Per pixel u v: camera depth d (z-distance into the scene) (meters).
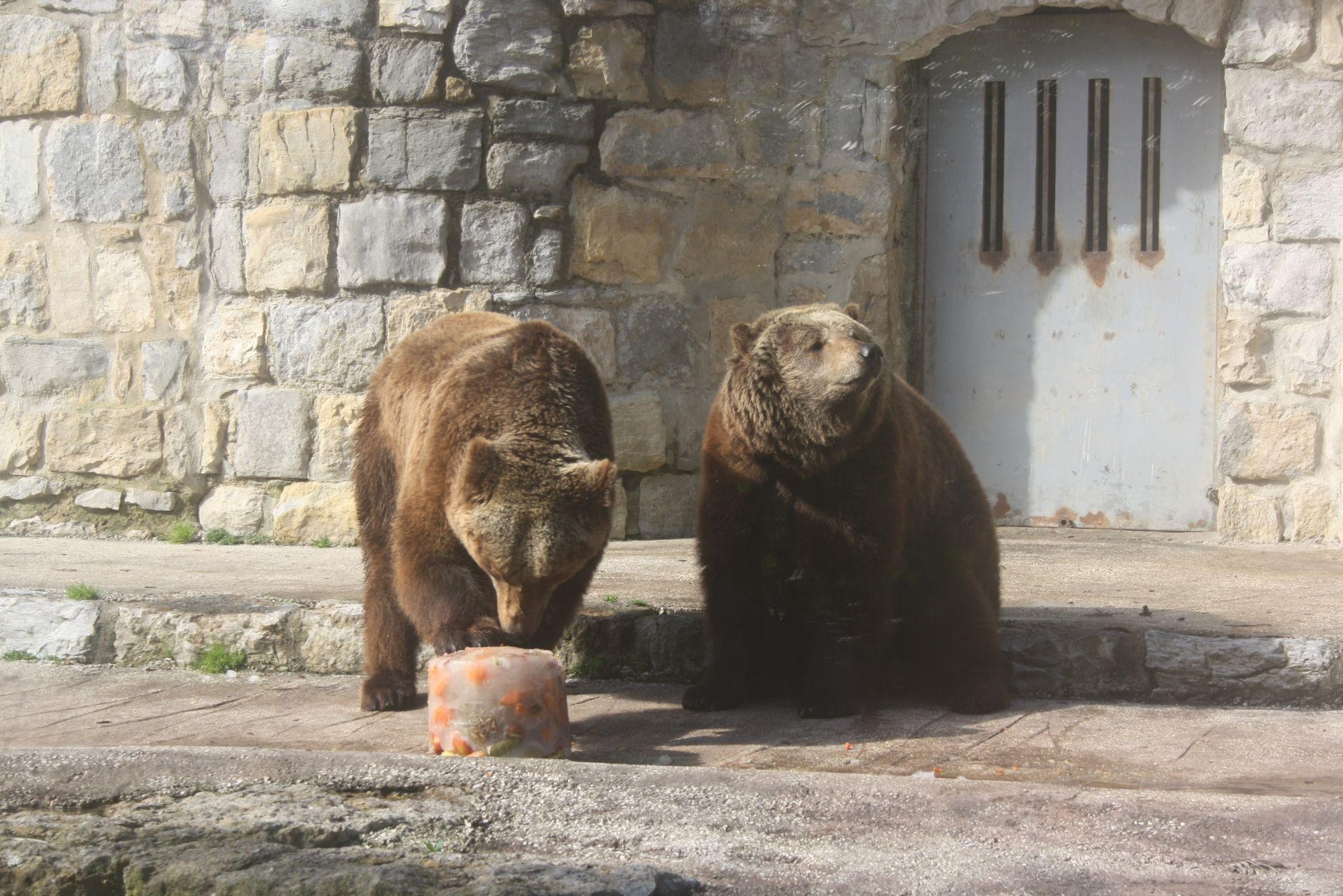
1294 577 6.90
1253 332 8.37
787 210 8.85
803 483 4.98
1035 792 3.57
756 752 4.61
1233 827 3.33
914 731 4.88
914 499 5.23
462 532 4.52
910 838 3.33
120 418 8.77
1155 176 9.11
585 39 8.38
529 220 8.39
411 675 5.45
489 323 5.56
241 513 8.61
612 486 4.54
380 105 8.43
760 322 5.14
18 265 8.97
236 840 3.32
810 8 8.77
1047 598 6.26
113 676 5.96
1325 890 2.97
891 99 8.77
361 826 3.45
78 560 7.50
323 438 8.48
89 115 8.86
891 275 8.95
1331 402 8.23
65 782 3.81
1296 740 4.68
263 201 8.61
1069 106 9.24
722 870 3.18
